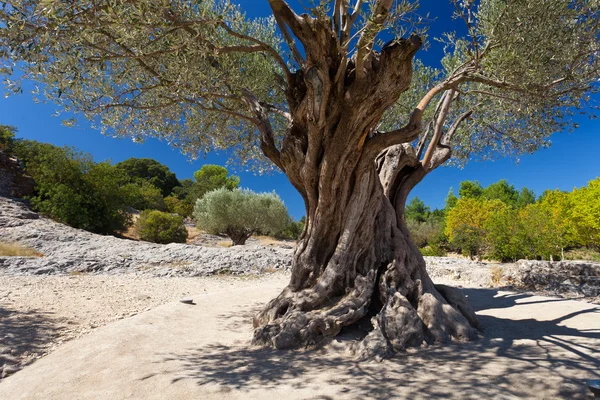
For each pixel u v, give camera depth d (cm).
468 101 859
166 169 5531
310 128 484
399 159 634
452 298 557
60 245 1503
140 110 692
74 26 355
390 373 356
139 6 336
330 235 566
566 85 608
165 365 401
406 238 610
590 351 400
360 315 482
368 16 395
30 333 540
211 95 547
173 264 1362
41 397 337
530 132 779
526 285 1079
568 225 1989
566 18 506
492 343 445
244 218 2312
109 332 527
